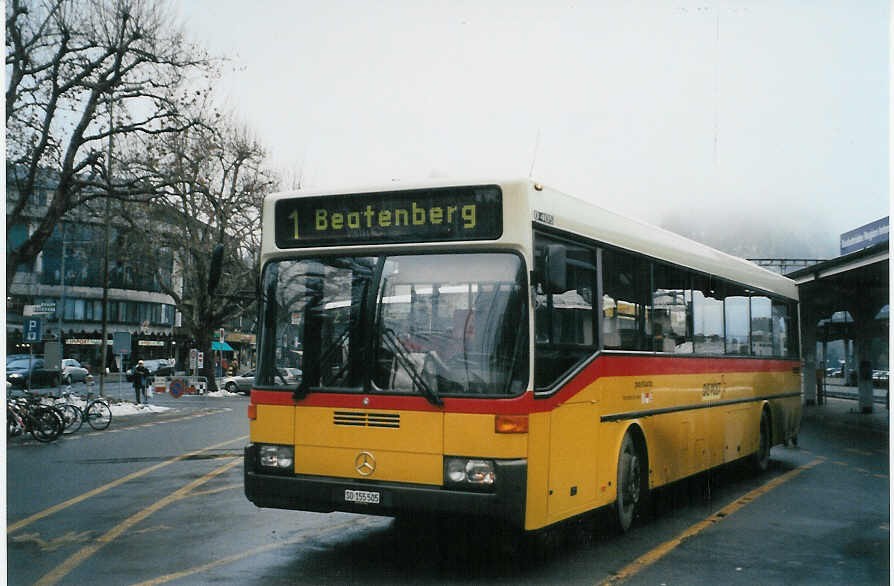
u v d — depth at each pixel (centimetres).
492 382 686
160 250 4716
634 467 911
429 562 757
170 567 730
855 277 3312
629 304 916
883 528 941
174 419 2856
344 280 746
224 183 4088
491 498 666
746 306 1366
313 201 770
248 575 703
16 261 2641
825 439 2245
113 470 1430
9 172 2661
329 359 735
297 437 738
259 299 779
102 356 3478
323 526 921
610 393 845
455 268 715
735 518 1004
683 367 1063
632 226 942
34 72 2520
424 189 731
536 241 721
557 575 716
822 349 4991
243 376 4997
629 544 848
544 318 718
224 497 1127
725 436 1226
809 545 848
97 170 2706
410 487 690
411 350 710
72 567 728
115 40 2623
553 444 721
